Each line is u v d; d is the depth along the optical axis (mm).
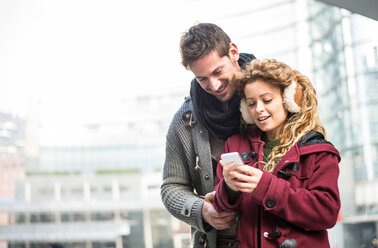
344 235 14320
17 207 31266
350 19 15648
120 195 31828
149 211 30750
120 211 31156
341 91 15953
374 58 14883
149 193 31672
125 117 33281
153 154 33000
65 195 31828
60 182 32188
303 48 19109
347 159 14977
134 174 32219
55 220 30969
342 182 14844
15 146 32375
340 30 16078
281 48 21375
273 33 21984
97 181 32375
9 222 30547
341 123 15492
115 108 33531
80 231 30281
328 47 16781
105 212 31266
